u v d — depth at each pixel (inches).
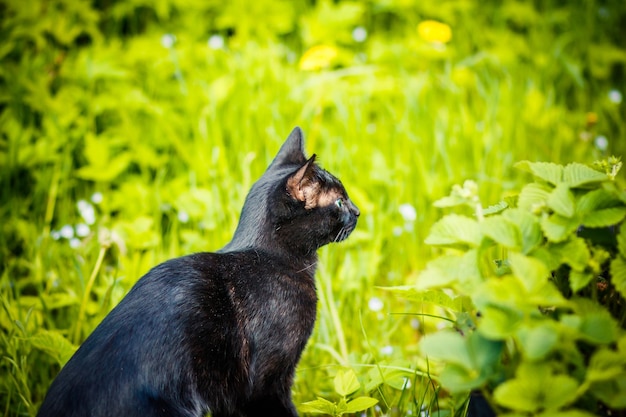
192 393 111.9
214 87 218.7
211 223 185.9
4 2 252.5
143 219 182.4
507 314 88.2
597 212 95.7
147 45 249.0
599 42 289.4
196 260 121.0
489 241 96.4
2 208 195.5
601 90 263.9
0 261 180.7
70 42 252.1
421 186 199.8
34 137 221.1
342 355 148.6
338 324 149.6
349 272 171.5
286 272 126.7
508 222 95.6
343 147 207.8
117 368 107.3
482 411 101.3
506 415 90.9
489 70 261.4
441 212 197.0
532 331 84.8
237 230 132.7
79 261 170.7
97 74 224.1
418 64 259.6
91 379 106.7
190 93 230.2
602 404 100.0
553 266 94.4
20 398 141.1
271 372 122.6
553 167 102.2
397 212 195.2
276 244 128.4
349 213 134.8
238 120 221.9
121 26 278.1
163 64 241.3
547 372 86.8
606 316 90.0
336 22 252.1
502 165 213.5
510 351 96.3
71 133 214.7
